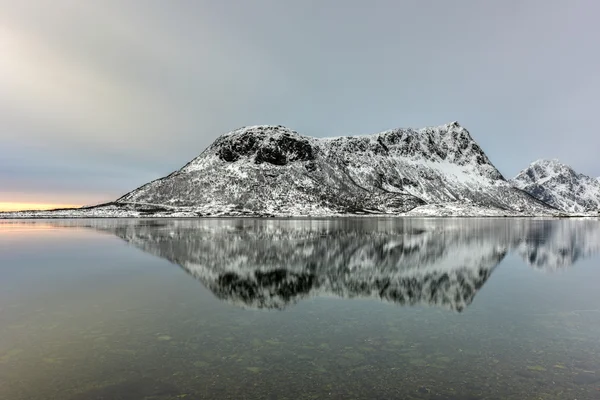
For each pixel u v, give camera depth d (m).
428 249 43.12
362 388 9.89
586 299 19.61
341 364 11.39
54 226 87.69
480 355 12.05
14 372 10.85
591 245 47.81
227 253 38.81
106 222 109.75
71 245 45.66
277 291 21.83
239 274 27.39
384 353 12.23
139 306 18.23
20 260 33.31
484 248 44.28
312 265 31.67
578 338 13.58
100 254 37.41
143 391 9.76
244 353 12.24
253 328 14.85
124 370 10.96
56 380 10.35
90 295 20.52
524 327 14.89
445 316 16.58
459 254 38.88
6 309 17.59
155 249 41.84
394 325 15.24
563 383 10.16
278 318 16.30
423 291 21.86
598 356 11.94
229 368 11.11
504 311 17.34
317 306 18.47
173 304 18.69
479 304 18.69
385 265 31.77
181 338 13.67
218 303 18.95
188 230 73.94
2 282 23.89
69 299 19.62
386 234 65.94
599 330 14.48
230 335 14.02
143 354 12.15
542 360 11.65
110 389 9.86
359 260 34.53
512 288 22.56
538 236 62.78
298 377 10.52
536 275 27.05
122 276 26.16
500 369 11.02
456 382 10.22
